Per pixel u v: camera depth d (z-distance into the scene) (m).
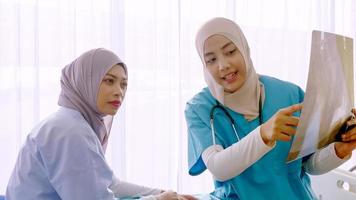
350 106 1.03
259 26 2.38
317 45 0.86
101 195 1.14
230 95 1.28
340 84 0.95
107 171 1.18
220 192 1.30
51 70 1.88
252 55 2.37
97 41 1.96
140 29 2.06
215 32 1.21
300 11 2.52
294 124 0.95
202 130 1.24
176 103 2.17
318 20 2.56
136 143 2.11
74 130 1.15
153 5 2.07
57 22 1.87
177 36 2.14
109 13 1.97
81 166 1.12
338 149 1.14
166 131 2.16
